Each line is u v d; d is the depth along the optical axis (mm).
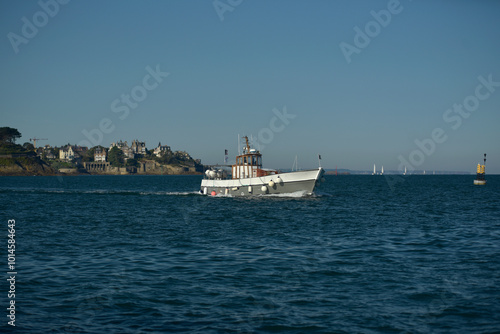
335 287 19844
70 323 15562
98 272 22438
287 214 49594
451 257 25875
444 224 41000
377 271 22594
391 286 19953
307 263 24344
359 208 57188
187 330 15000
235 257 25953
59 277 21484
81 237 33781
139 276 21688
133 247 29297
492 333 14828
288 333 14898
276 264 24109
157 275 21859
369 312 16750
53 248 29000
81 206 63094
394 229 37594
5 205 65000
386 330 15133
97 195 89375
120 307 17219
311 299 18219
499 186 140125
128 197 82500
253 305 17484
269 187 65562
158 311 16797
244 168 68875
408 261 24844
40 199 78000
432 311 16812
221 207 58156
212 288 19703
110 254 26938
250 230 37250
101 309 16984
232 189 71250
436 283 20406
